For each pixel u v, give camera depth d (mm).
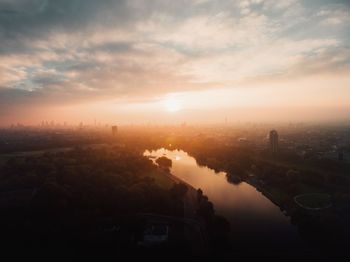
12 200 170250
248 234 141875
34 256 120000
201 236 136625
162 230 138375
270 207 180875
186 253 122750
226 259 119062
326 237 135625
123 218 147375
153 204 163000
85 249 125312
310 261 117812
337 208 170125
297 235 140375
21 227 139750
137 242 130375
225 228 139125
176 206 166375
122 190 167875
